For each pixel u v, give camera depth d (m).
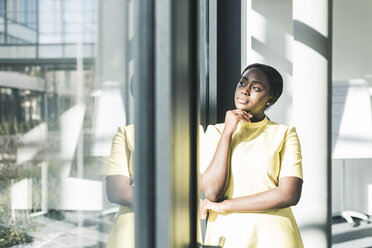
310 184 2.64
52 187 0.60
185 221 0.71
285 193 1.55
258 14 3.43
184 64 0.69
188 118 0.72
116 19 0.66
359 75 4.39
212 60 3.03
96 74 0.65
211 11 3.02
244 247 1.51
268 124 1.69
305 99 2.69
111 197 0.68
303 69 2.71
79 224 0.65
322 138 2.67
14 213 0.56
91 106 0.65
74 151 0.63
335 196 4.45
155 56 0.65
